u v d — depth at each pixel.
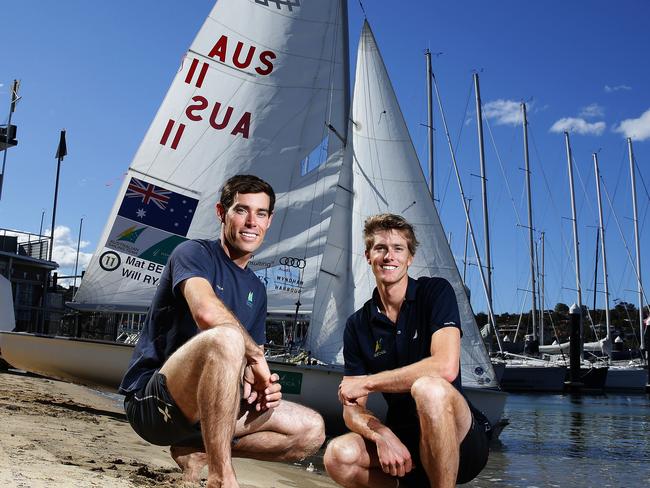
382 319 3.66
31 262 27.34
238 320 3.32
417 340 3.62
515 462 8.98
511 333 52.22
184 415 3.18
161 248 12.54
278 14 12.88
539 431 13.84
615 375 34.78
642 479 7.84
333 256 12.00
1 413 6.69
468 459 3.44
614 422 16.34
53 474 3.34
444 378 3.39
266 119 12.84
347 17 13.26
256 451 3.58
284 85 12.91
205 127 12.74
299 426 3.59
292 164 12.81
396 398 3.62
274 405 3.35
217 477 2.86
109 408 10.10
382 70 12.71
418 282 3.70
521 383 32.25
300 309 12.44
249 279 3.57
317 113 12.97
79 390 12.73
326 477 6.14
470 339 11.43
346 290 11.95
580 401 25.86
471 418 3.39
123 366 9.50
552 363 33.94
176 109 12.73
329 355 11.63
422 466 3.50
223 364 2.89
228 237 3.50
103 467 4.18
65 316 24.98
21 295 27.20
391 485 3.57
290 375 9.27
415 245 3.74
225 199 3.53
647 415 18.70
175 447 3.92
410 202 12.23
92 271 12.38
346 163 12.48
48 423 6.36
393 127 12.50
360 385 3.54
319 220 12.73
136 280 12.43
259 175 12.73
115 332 13.18
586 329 54.94
